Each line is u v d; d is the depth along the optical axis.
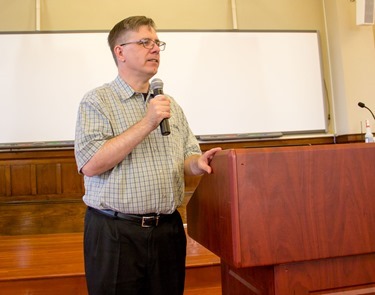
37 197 3.18
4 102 3.16
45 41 3.23
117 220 1.24
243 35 3.53
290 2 3.74
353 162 0.92
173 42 3.40
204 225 1.15
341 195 0.91
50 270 2.11
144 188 1.25
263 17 3.67
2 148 3.15
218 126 3.44
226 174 0.94
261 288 1.00
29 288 2.02
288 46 3.61
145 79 1.37
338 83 3.67
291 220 0.88
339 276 0.93
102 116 1.27
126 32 1.33
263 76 3.54
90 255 1.26
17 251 2.56
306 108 3.61
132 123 1.32
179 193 1.36
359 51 3.65
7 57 3.18
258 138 3.50
